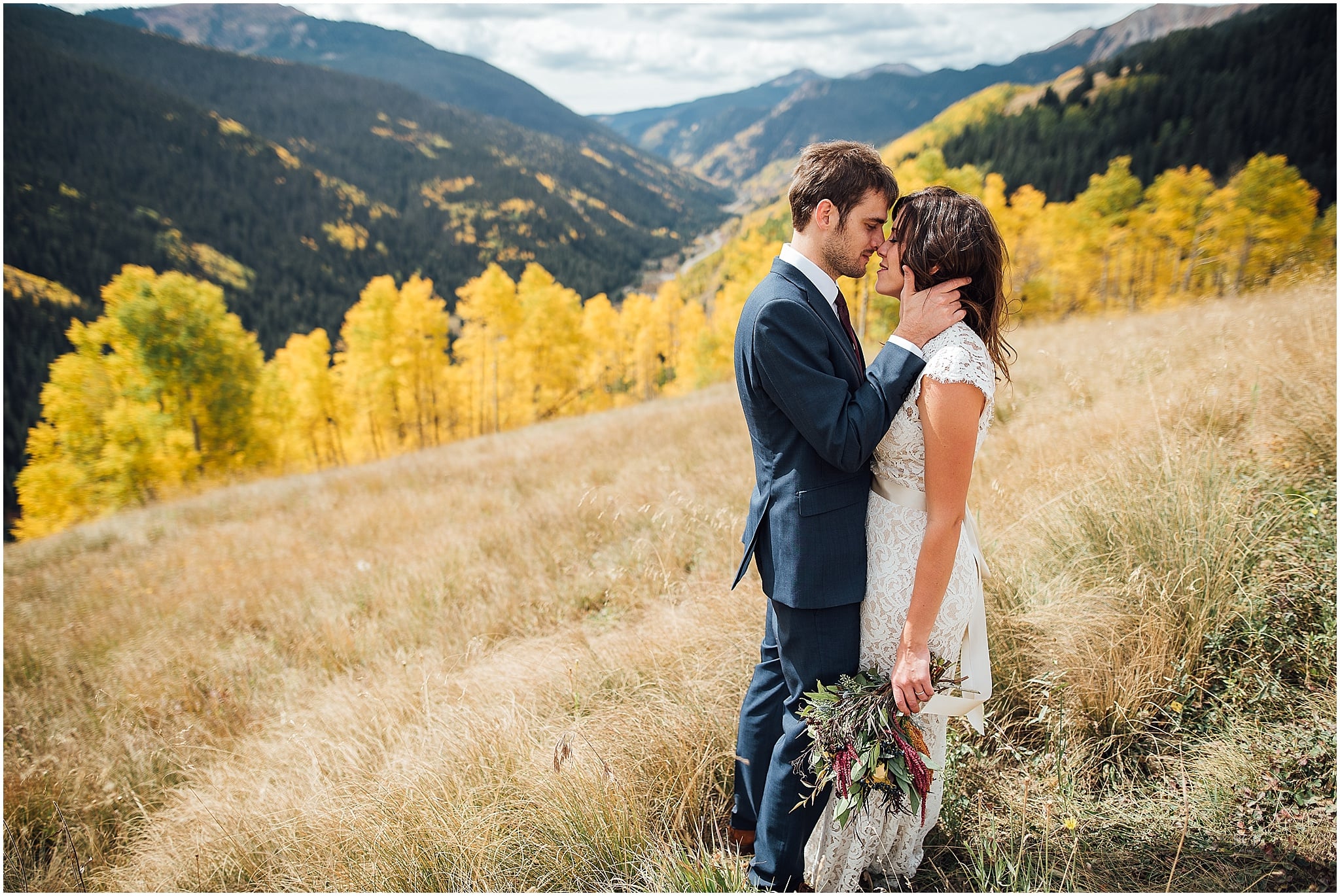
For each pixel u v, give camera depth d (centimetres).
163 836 260
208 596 574
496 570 457
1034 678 218
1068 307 2809
